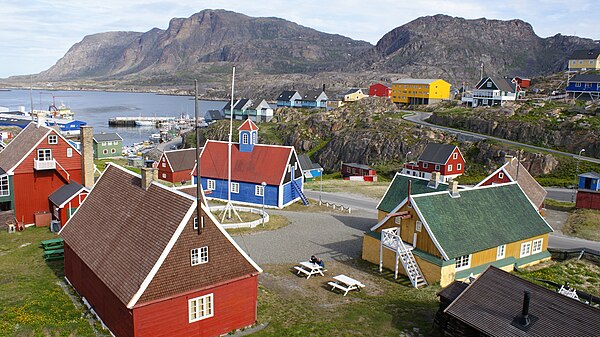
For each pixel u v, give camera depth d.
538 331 20.45
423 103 159.88
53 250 37.72
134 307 21.70
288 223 51.38
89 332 24.69
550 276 35.38
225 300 24.84
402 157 105.56
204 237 24.02
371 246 38.84
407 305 29.22
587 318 20.28
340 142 118.31
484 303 22.77
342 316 27.20
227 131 150.88
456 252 33.44
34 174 48.28
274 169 59.59
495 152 92.44
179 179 76.94
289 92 191.38
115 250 26.20
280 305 29.02
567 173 80.88
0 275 32.78
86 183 49.97
